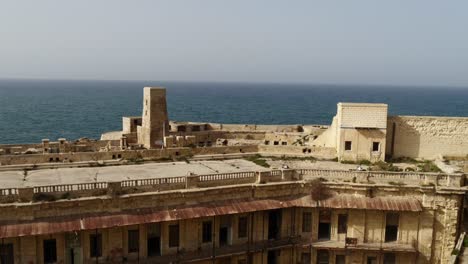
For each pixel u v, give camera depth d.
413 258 52.97
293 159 64.31
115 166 56.66
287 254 53.53
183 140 67.31
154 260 46.66
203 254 48.75
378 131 61.50
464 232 52.66
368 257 53.31
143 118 73.19
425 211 52.56
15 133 151.88
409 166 59.47
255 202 51.00
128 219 44.47
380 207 50.94
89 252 45.31
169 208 47.16
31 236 42.75
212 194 49.41
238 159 63.81
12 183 46.56
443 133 62.91
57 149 64.50
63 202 42.97
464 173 54.53
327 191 53.28
